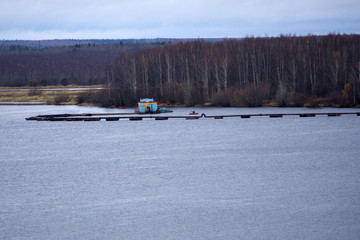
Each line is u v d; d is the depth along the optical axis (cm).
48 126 14712
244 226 5925
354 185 7331
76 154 10169
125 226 6003
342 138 11188
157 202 6762
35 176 8306
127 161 9306
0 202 6912
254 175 7994
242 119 15038
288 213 6266
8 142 11962
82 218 6262
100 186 7588
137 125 14412
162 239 5634
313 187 7256
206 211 6400
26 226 6050
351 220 6022
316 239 5559
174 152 10050
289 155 9462
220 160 9162
